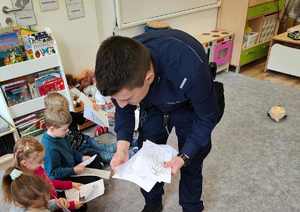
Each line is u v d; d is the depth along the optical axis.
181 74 0.89
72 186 1.51
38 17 2.06
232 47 3.30
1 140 1.85
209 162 1.93
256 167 1.88
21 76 1.89
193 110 1.11
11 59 1.83
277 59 3.21
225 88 2.95
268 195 1.67
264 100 2.70
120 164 1.09
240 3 3.08
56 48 1.97
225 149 2.05
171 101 1.01
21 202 1.10
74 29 2.29
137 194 1.68
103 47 0.75
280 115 2.35
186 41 0.93
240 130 2.26
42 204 1.16
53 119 1.47
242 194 1.68
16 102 1.90
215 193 1.69
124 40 0.75
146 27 2.65
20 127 1.93
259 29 3.44
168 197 1.65
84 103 2.09
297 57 3.04
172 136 2.13
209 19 3.33
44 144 1.52
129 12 2.54
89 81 2.38
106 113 2.09
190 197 1.40
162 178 1.02
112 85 0.73
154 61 0.88
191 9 3.06
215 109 1.00
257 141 2.13
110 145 1.99
